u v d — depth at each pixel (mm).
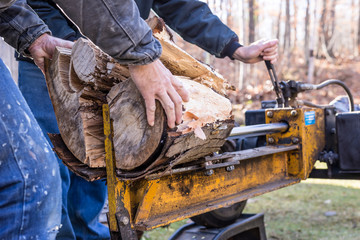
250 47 1944
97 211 1912
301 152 1799
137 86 1016
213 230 1912
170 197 1268
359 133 1974
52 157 1051
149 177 1113
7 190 937
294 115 1802
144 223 1170
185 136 1083
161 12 2004
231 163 1409
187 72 1298
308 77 17703
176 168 1254
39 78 1709
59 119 1227
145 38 971
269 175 1729
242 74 15688
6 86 993
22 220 952
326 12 25984
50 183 1017
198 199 1369
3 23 1270
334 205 3174
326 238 2459
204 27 1946
